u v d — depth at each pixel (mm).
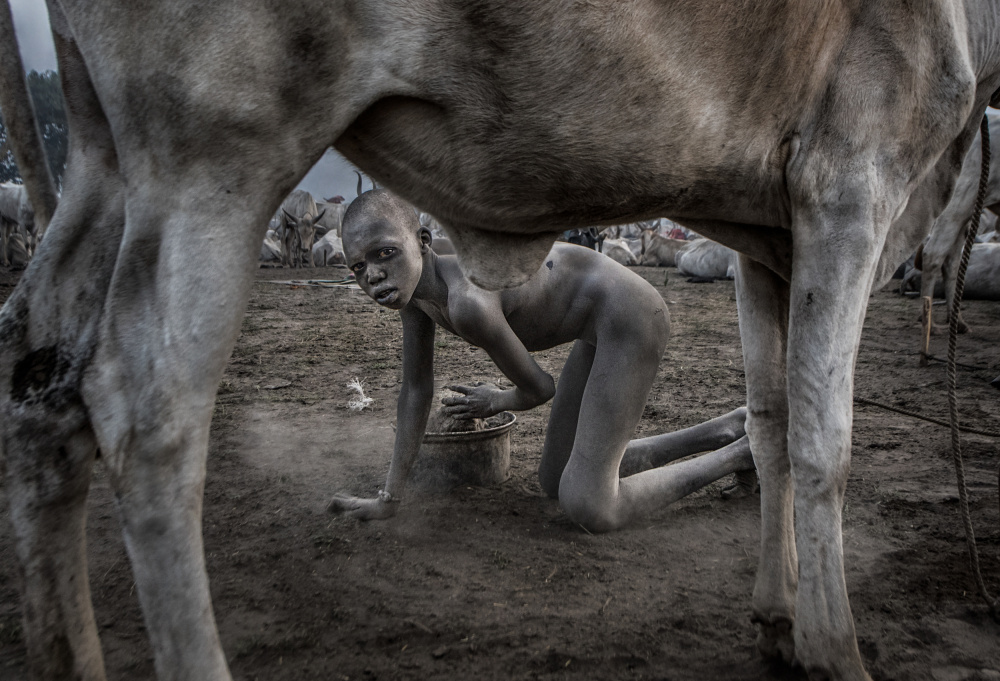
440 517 3162
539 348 3104
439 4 1471
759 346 2197
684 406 5055
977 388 5445
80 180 1553
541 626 2320
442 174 1711
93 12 1401
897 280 12914
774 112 1853
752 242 2133
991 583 2529
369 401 5219
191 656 1482
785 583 2080
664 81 1665
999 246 10125
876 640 2201
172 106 1395
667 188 1837
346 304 11484
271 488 3521
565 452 3264
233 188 1462
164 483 1462
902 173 1946
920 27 1860
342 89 1480
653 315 2830
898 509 3197
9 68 1729
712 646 2211
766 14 1707
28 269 1539
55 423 1505
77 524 1581
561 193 1771
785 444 2133
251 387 5695
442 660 2143
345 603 2459
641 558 2799
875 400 5145
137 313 1456
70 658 1568
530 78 1569
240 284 1507
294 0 1381
